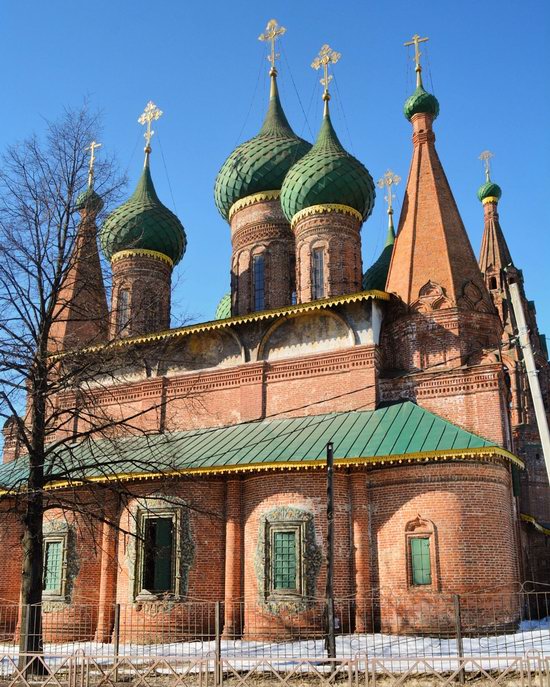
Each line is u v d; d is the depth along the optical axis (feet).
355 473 80.07
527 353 50.80
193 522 82.17
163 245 120.16
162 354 100.94
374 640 65.00
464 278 92.43
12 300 68.54
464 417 84.02
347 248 106.11
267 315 93.15
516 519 90.17
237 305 115.85
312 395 90.22
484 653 59.77
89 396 70.49
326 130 112.47
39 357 67.46
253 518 80.23
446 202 97.91
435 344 89.25
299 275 106.42
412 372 88.74
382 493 79.36
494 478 78.59
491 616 73.77
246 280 115.75
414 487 77.71
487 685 51.37
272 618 76.18
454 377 85.51
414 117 105.29
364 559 77.61
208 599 80.28
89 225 73.20
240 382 94.63
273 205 116.98
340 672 56.24
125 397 101.55
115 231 118.42
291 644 69.15
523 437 138.62
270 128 123.75
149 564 83.25
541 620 91.50
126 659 55.62
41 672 61.62
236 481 82.99
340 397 88.48
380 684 53.62
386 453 77.10
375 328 90.02
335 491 78.95
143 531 83.25
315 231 106.32
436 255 93.40
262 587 77.51
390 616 75.61
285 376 92.48
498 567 75.82
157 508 83.20
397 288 94.43
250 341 95.76
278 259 115.03
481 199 171.42
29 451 66.74
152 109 128.77
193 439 91.66
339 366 89.71
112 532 85.92
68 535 88.38
